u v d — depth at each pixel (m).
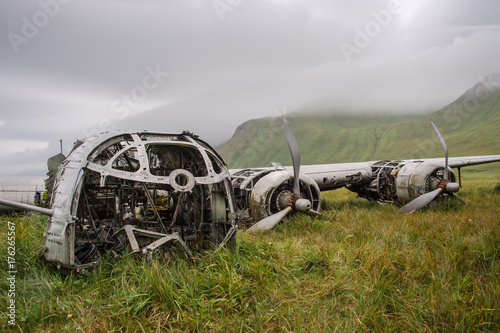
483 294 3.35
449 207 9.29
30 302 3.33
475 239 5.04
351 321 3.01
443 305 3.24
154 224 5.36
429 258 4.25
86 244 4.76
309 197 8.53
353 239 5.63
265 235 6.66
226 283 3.57
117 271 3.88
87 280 3.81
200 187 5.29
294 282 3.91
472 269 4.21
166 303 3.26
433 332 2.92
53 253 3.93
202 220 5.14
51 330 3.00
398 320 3.11
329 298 3.53
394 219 7.49
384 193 11.62
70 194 3.98
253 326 3.05
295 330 2.88
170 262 4.13
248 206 8.68
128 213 5.83
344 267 4.12
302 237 6.25
